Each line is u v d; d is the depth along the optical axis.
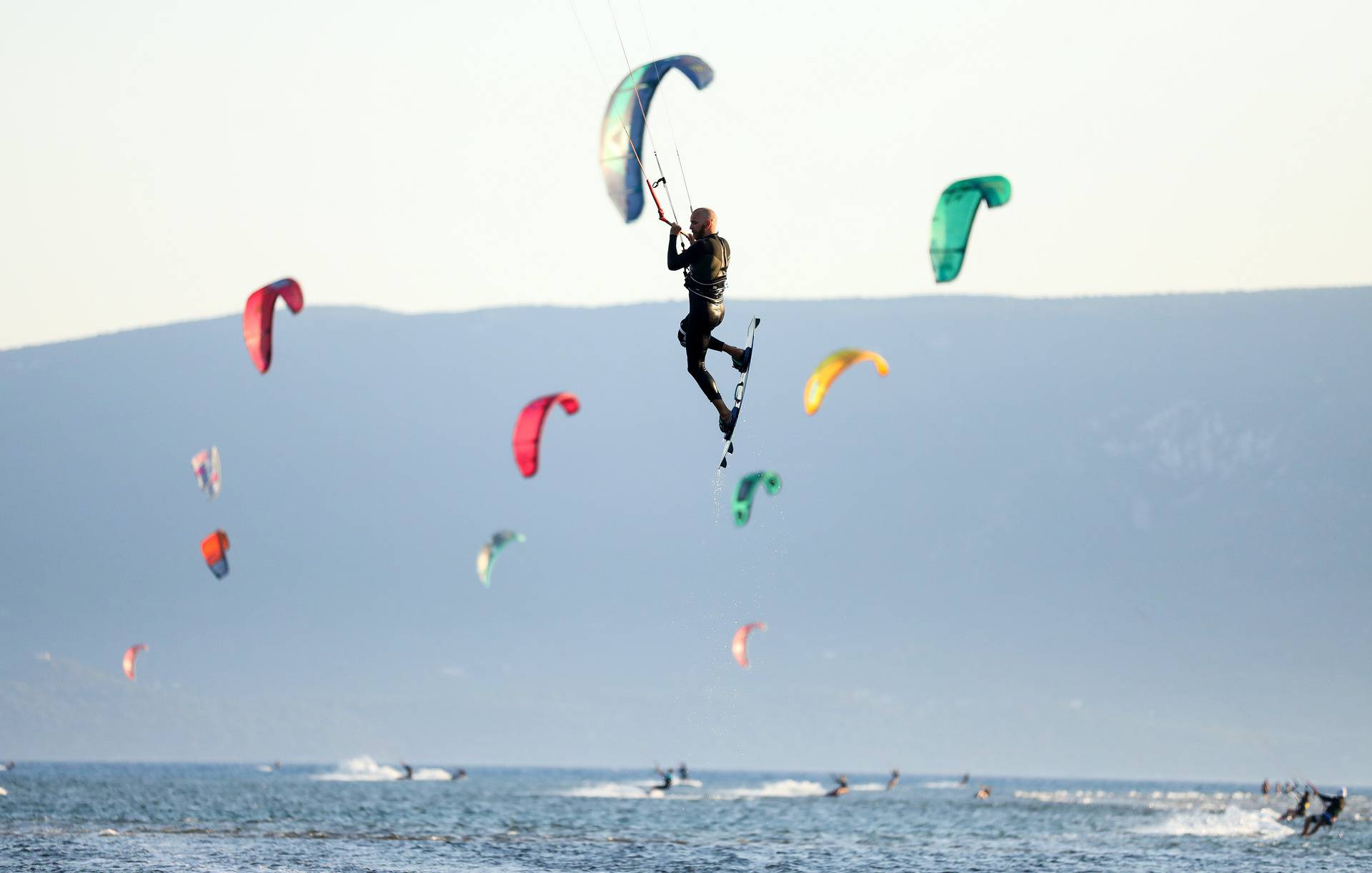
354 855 168.50
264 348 111.75
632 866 164.62
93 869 148.12
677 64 76.06
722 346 73.44
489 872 154.38
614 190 77.44
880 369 106.50
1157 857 187.50
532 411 117.19
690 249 72.75
